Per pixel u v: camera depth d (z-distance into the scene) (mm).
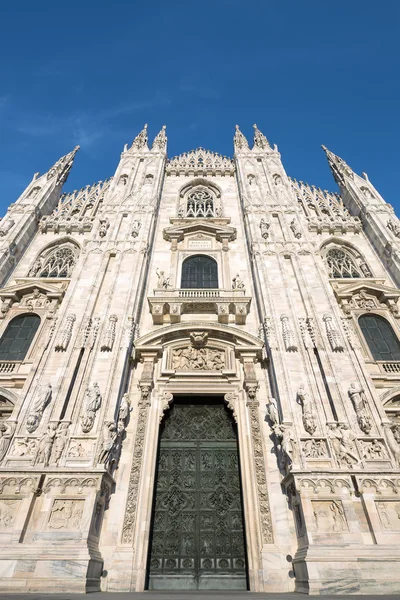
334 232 29688
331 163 38188
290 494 14625
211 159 38781
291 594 11406
